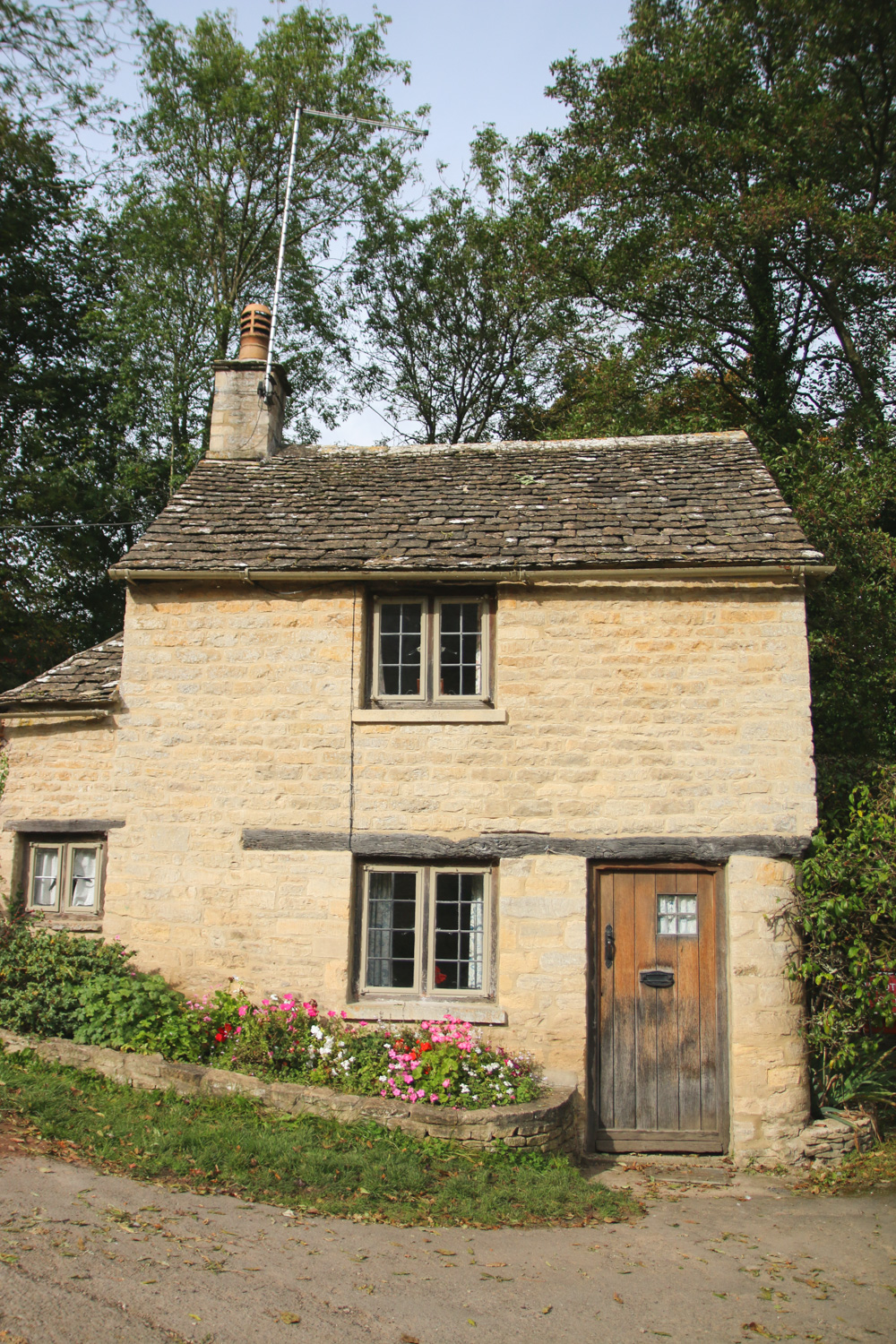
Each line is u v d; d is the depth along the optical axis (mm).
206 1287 4812
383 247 23891
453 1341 4609
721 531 8898
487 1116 7176
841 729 12570
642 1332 4906
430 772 8539
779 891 8156
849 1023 7984
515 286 22500
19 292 21406
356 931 8562
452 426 25578
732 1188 7387
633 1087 8242
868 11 17016
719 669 8469
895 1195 7211
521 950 8266
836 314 18516
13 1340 4109
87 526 19578
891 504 14438
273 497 10211
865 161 18672
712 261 18406
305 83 20203
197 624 8977
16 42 8773
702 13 19422
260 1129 6965
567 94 20500
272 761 8711
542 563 8555
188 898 8648
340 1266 5262
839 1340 4977
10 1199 5496
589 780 8414
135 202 19828
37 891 9672
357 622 8836
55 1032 8203
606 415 18281
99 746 9539
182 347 20109
